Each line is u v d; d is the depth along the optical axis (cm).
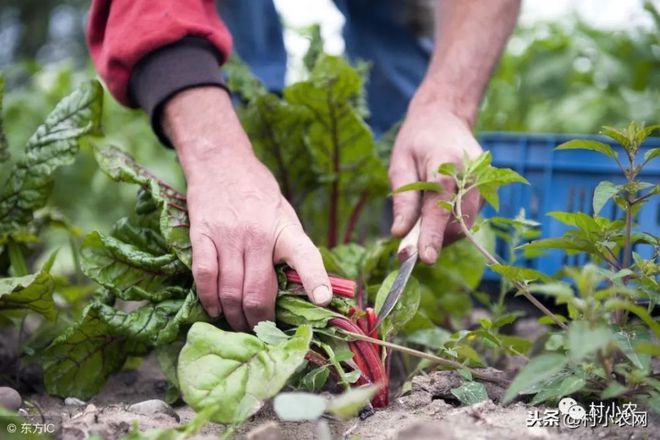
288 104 184
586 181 196
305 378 124
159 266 137
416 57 250
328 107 184
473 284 187
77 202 363
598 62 343
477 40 166
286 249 127
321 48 208
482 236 185
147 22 143
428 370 147
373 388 95
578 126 322
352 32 249
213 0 159
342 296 131
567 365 122
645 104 313
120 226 149
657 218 187
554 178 199
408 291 144
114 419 120
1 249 167
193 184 135
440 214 142
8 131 350
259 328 118
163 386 163
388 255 170
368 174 197
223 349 113
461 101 162
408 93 245
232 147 137
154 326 134
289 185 198
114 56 146
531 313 220
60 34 750
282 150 193
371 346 130
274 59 238
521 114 362
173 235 135
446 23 173
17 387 156
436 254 141
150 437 102
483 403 118
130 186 368
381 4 244
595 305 99
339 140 190
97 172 355
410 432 104
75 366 145
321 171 195
